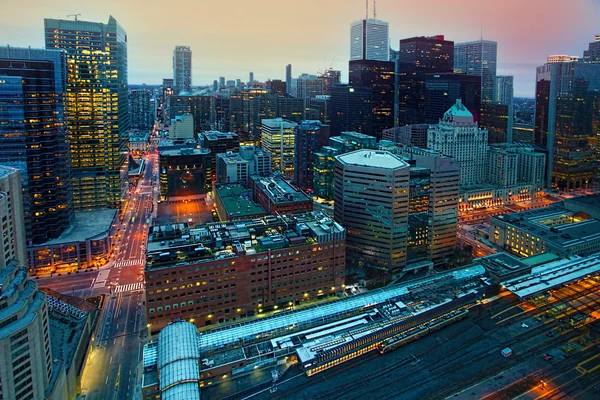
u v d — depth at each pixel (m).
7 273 154.00
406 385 179.12
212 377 178.00
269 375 181.50
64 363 168.12
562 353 198.62
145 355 183.00
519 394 174.00
